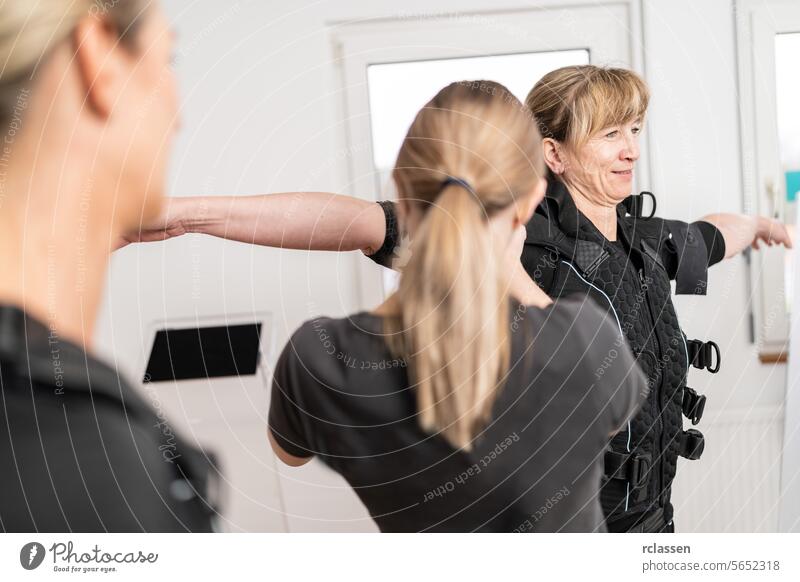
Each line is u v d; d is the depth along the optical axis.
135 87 0.57
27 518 0.45
